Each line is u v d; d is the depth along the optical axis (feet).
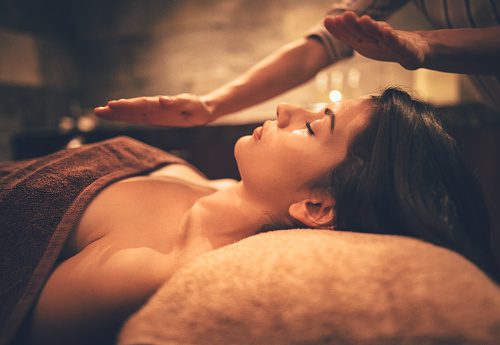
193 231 2.87
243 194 2.96
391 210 2.49
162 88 9.59
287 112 2.91
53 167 3.02
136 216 2.88
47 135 7.42
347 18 2.18
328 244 2.09
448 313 1.70
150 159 3.69
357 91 8.13
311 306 1.80
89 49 9.95
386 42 2.18
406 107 2.74
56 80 9.55
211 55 9.20
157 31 9.47
